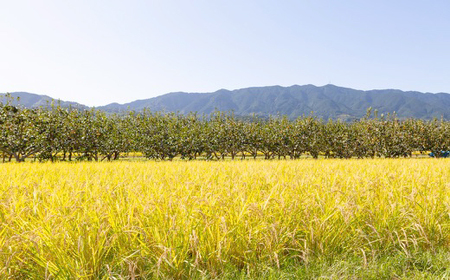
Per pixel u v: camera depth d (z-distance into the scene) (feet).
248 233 13.67
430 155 165.58
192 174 28.58
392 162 54.70
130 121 136.15
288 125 150.20
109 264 11.89
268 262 13.26
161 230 12.88
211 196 16.33
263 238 13.47
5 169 35.96
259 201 16.25
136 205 14.55
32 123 100.27
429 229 15.89
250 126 148.66
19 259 11.19
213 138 135.95
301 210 15.51
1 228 12.73
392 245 15.14
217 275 12.32
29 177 25.96
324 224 14.62
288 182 21.74
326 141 151.12
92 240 11.86
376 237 15.17
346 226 14.64
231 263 13.07
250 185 20.84
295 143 144.56
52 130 102.68
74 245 11.48
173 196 16.33
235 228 13.47
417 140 148.36
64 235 11.23
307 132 149.69
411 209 16.37
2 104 95.45
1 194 17.01
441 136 150.71
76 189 18.24
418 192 18.71
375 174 28.22
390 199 18.10
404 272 12.97
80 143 109.09
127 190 18.30
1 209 14.32
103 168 38.27
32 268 11.35
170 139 128.77
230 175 28.25
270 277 12.09
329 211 15.49
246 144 142.51
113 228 12.71
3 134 93.81
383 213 16.39
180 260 11.91
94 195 16.55
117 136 124.67
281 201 15.24
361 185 21.20
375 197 18.44
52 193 16.57
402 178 23.17
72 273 10.70
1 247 11.09
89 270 11.27
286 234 13.88
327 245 14.48
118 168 39.06
